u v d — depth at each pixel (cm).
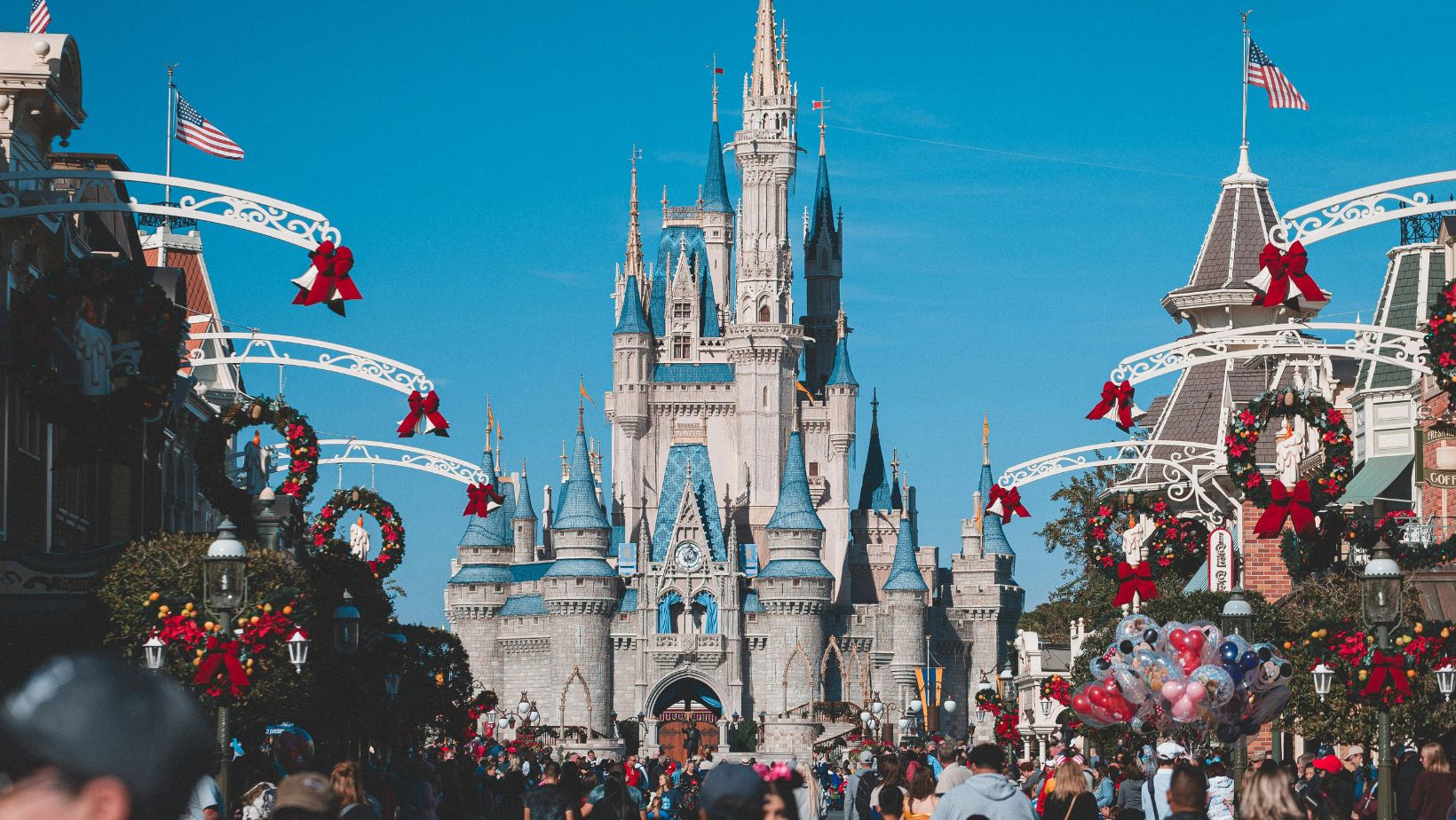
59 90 3506
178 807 433
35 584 3097
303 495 3869
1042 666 10644
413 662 5681
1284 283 2831
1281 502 3459
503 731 10950
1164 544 4700
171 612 2580
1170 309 7250
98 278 2947
